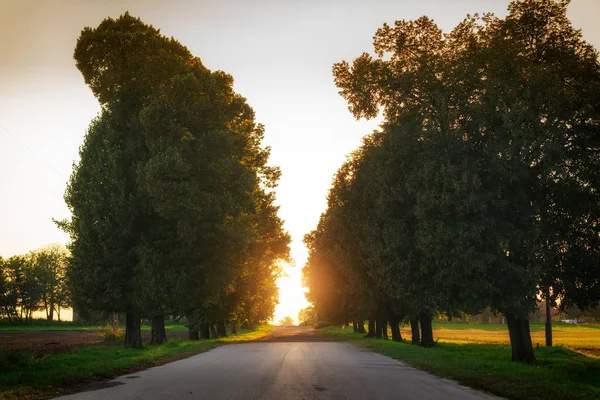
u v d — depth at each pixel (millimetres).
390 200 24641
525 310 20828
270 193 47219
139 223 29609
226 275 30047
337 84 26891
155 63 29906
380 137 28109
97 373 15812
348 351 29688
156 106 28234
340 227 44188
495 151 20688
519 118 19531
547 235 21062
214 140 28797
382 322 51875
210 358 23875
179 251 28359
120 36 31562
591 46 21891
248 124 37156
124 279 29078
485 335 76000
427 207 21094
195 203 27266
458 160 21672
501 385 13500
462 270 20625
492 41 21984
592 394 12438
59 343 44781
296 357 24422
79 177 29969
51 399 10867
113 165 29109
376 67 25203
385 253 25578
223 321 48406
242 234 30391
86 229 28703
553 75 20266
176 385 13234
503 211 21266
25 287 137500
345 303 60531
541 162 20453
